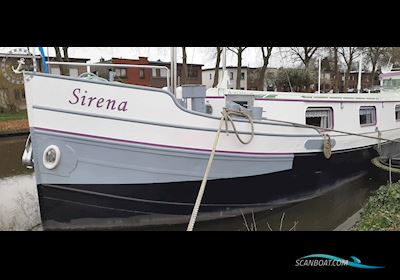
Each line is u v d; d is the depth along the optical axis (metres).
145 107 4.66
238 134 5.20
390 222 4.43
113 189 4.76
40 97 4.36
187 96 5.41
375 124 8.24
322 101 6.69
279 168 5.89
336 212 6.65
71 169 4.54
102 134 4.53
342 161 7.27
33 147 4.46
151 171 4.85
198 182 5.15
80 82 4.40
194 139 4.95
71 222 4.78
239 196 5.61
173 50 5.68
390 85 12.05
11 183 8.48
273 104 6.28
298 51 26.73
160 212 5.15
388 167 7.70
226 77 7.32
